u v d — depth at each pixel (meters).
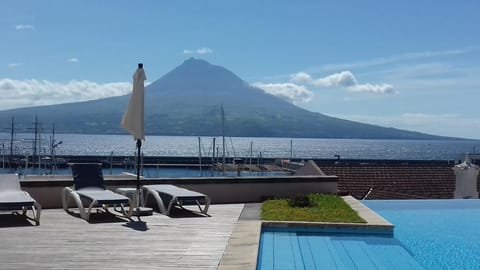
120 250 6.46
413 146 177.50
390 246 7.91
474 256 8.02
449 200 13.83
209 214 9.52
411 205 13.07
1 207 7.85
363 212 9.82
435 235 9.58
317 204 10.66
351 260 7.05
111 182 10.72
